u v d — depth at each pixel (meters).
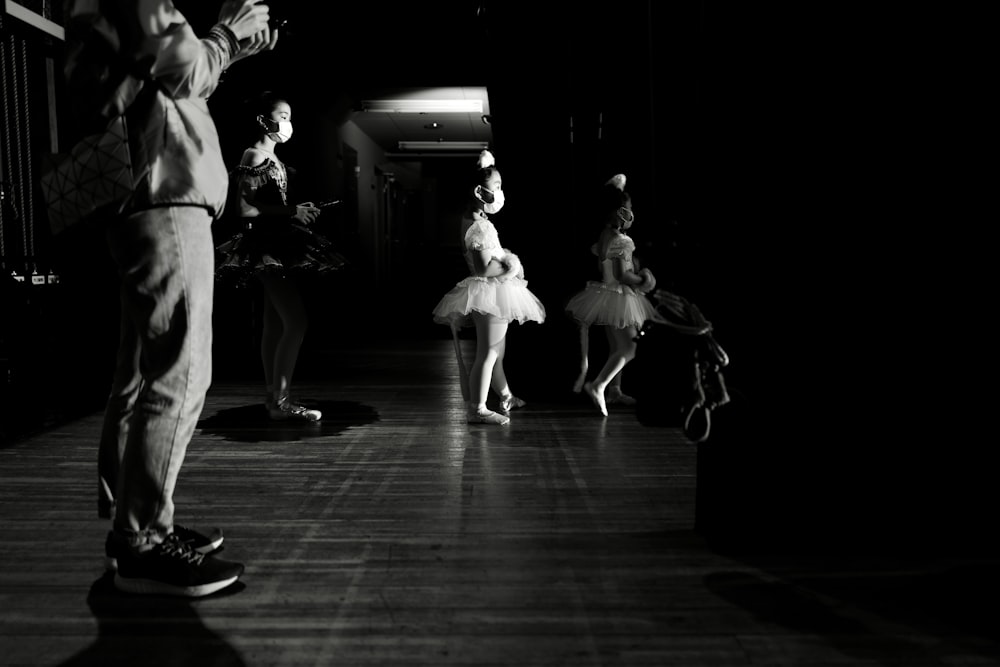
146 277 2.28
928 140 2.58
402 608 2.33
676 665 2.00
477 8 9.28
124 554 2.40
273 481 3.68
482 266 4.81
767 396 2.73
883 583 2.48
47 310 6.61
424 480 3.70
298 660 2.03
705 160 2.81
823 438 2.71
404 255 20.34
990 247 2.59
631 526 3.05
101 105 2.22
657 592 2.43
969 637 2.13
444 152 17.67
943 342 2.64
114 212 2.23
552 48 7.71
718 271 2.75
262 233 4.76
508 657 2.04
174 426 2.36
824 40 2.59
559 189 7.75
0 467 3.93
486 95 11.91
